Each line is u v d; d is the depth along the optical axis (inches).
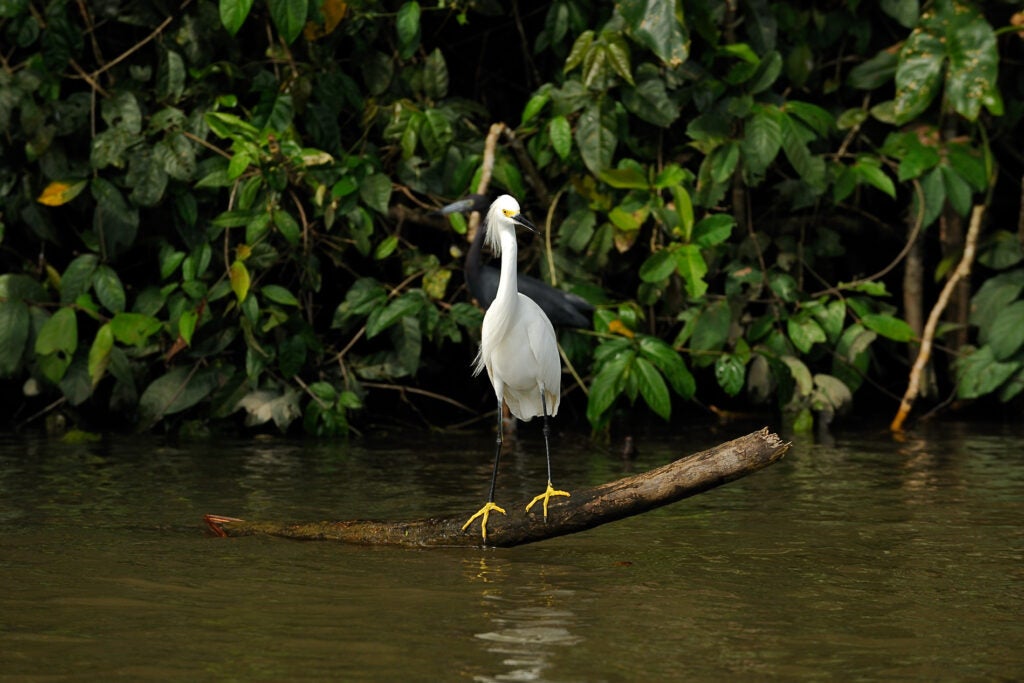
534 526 296.0
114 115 517.3
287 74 532.4
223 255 546.3
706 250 545.3
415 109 533.6
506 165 522.0
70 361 512.7
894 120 557.3
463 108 558.9
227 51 546.6
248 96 551.8
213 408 521.0
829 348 571.8
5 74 517.3
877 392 651.5
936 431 543.5
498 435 317.1
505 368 330.3
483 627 231.8
